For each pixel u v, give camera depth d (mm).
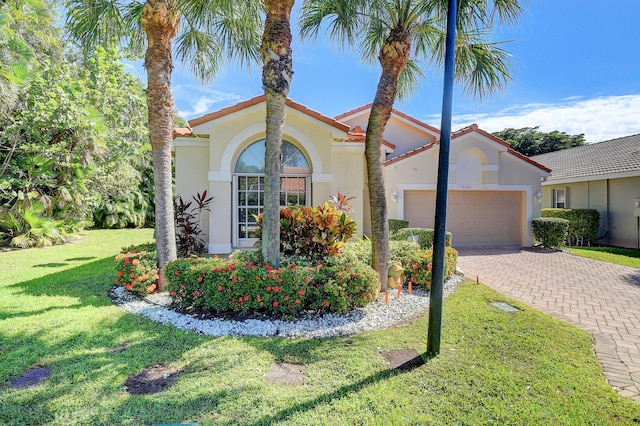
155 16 7508
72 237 19109
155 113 7887
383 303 7328
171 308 6812
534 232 16922
